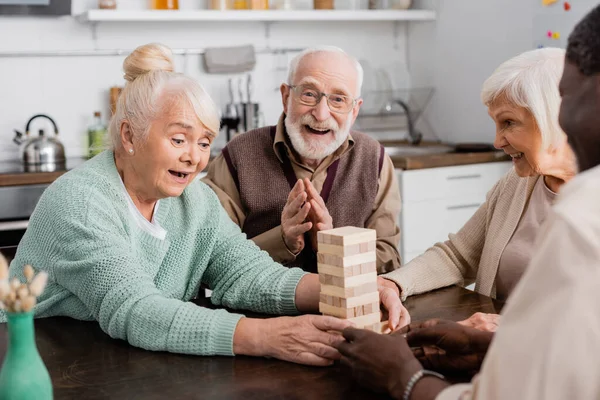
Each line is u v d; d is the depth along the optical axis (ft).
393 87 15.07
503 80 5.49
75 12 12.88
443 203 12.37
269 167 7.73
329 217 6.98
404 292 5.77
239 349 4.57
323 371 4.31
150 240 5.56
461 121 14.14
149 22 13.38
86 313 5.30
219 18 12.74
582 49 2.87
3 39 12.49
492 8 13.14
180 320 4.66
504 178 6.53
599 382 2.46
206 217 5.98
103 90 13.19
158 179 5.28
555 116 5.35
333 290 4.59
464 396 3.09
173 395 4.00
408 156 12.14
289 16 13.25
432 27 14.69
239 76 14.02
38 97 12.80
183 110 5.11
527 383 2.53
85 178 5.30
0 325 5.23
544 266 2.59
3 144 12.67
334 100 7.40
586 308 2.46
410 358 3.68
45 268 5.24
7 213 10.68
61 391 4.07
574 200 2.61
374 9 14.37
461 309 5.53
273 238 7.02
